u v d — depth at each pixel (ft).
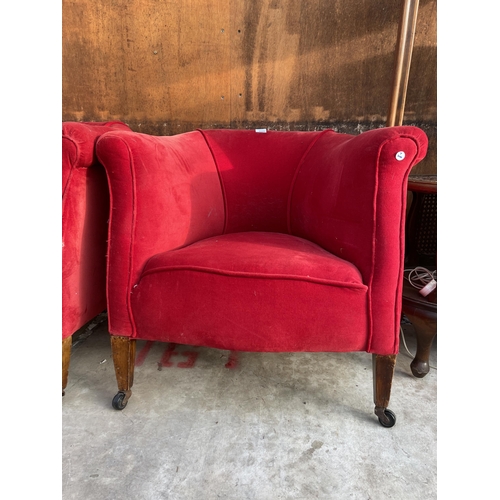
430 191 3.78
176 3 4.86
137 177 2.82
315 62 5.09
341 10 4.89
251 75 5.15
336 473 2.58
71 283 3.04
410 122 5.33
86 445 2.79
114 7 4.84
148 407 3.24
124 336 3.02
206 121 5.30
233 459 2.68
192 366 3.93
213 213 4.10
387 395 2.94
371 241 2.71
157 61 5.06
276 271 2.70
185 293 2.80
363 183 2.76
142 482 2.48
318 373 3.83
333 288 2.70
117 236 2.87
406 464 2.66
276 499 2.38
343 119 5.27
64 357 3.15
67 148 2.79
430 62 5.09
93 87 5.10
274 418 3.12
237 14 4.91
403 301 3.64
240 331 2.79
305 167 4.08
